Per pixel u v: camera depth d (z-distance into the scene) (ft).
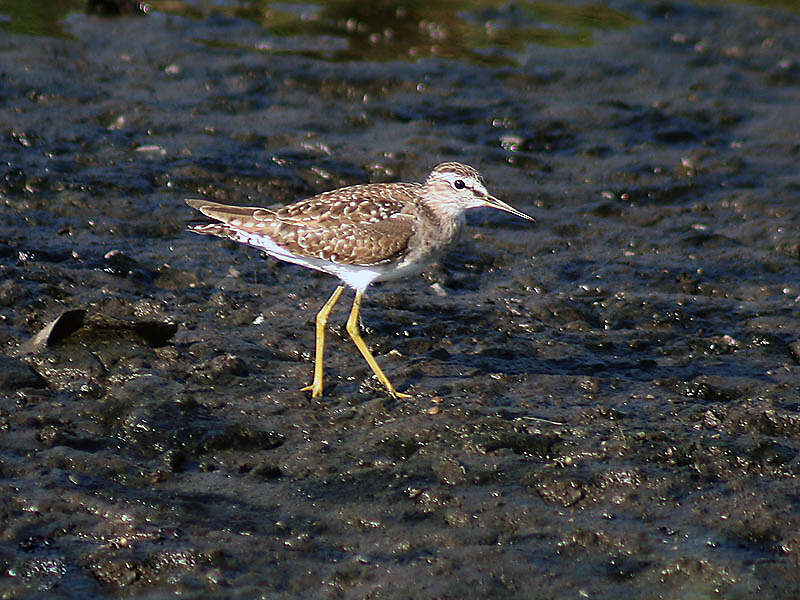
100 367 38.34
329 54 74.08
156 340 40.37
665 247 54.08
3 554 29.84
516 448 34.91
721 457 34.47
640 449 34.71
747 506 32.45
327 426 36.17
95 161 57.62
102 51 72.02
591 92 70.79
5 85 65.31
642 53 76.07
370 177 59.36
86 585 29.27
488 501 32.71
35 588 29.04
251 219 40.83
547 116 67.36
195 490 32.89
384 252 39.75
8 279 44.21
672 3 82.74
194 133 62.03
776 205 57.82
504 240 54.13
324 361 40.57
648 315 46.50
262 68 70.79
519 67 73.61
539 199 58.44
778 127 66.64
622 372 41.29
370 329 43.27
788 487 33.24
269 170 58.29
